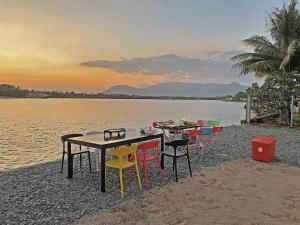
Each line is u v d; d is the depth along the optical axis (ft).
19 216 11.39
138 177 14.83
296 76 42.19
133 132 18.60
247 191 14.17
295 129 39.45
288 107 42.75
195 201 12.90
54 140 41.39
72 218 11.21
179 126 22.89
